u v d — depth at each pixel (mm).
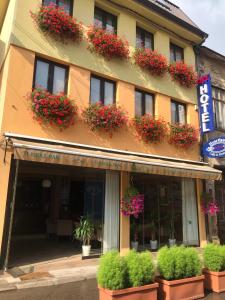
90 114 9328
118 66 10633
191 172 10008
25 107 8258
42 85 8930
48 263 7957
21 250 9578
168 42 12570
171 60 12781
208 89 12047
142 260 5098
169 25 12461
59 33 9195
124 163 8398
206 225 11773
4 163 7605
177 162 11148
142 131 10508
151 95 11602
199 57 13500
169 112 11781
